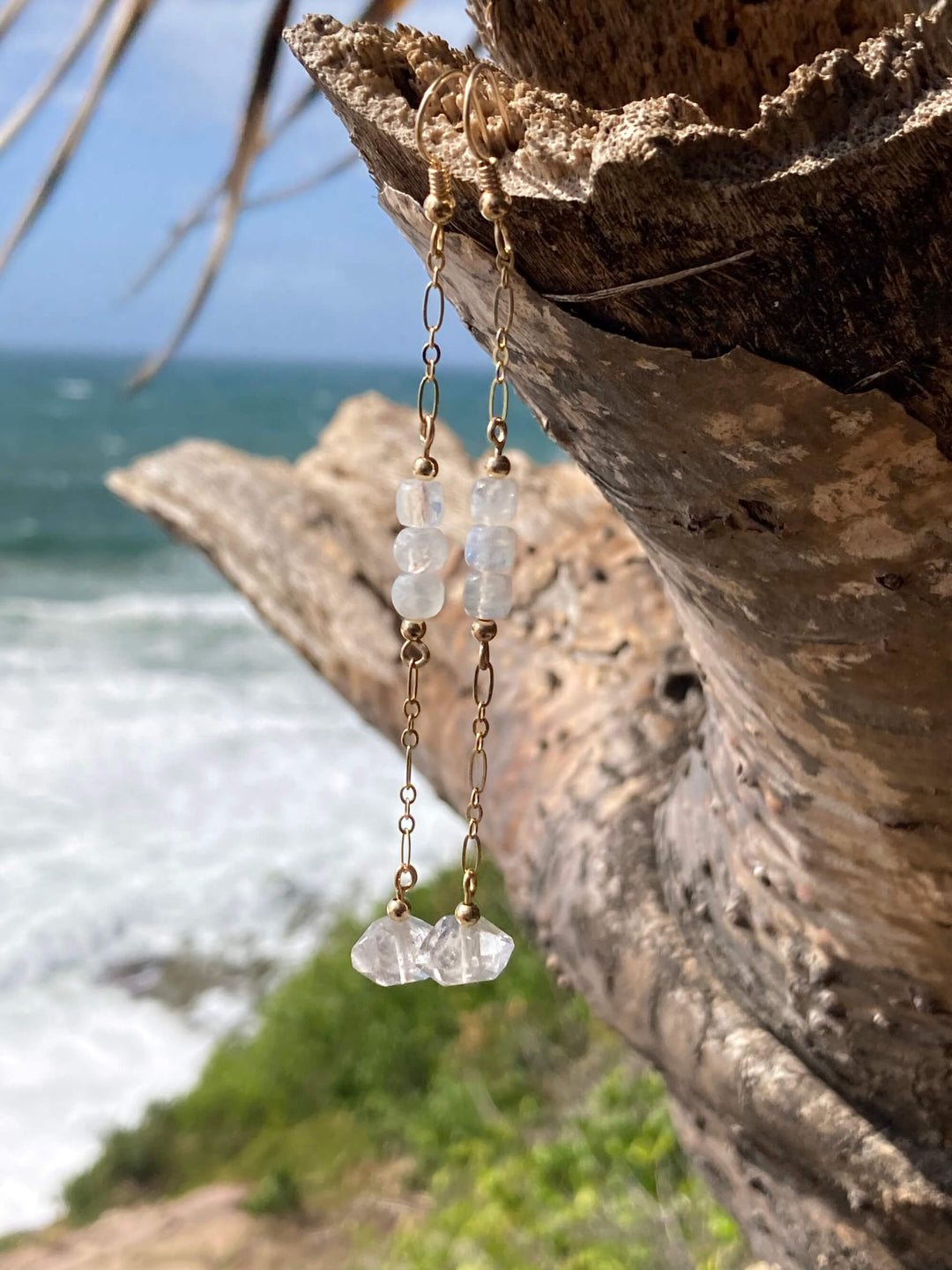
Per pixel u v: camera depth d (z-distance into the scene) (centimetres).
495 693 19
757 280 7
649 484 9
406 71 9
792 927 12
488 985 56
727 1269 26
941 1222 11
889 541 8
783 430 8
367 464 27
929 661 9
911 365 7
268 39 23
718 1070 13
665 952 14
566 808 17
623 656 18
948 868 10
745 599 9
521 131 8
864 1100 12
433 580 11
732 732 12
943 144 6
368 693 23
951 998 11
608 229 7
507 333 9
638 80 11
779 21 10
